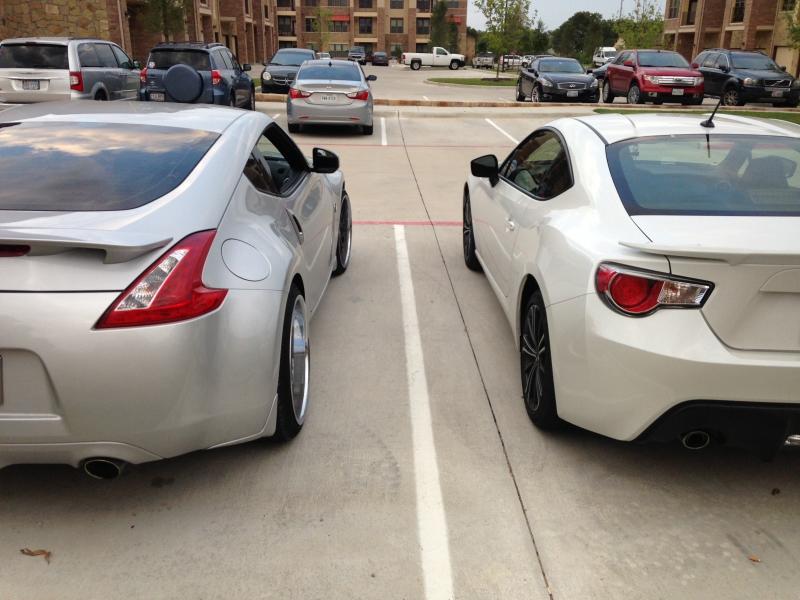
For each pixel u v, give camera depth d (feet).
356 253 20.79
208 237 8.63
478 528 8.87
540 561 8.34
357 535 8.70
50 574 7.98
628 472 10.11
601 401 9.04
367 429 11.10
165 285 7.87
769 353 8.38
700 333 8.39
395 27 277.64
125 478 9.78
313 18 273.75
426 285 17.99
